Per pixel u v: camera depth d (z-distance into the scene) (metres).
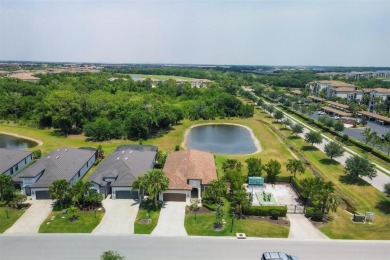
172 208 51.25
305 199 53.69
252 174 61.62
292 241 42.19
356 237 43.47
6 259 37.56
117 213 49.16
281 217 48.72
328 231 44.84
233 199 50.88
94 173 59.06
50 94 109.75
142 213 49.19
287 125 118.12
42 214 48.66
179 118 123.69
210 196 51.78
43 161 60.78
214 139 102.69
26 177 54.66
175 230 44.50
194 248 40.19
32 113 116.94
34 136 99.62
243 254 39.09
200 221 47.09
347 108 145.88
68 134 101.81
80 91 140.75
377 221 48.31
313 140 87.31
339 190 59.56
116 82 185.38
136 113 98.50
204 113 134.75
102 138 95.56
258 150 89.12
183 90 173.50
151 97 125.44
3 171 60.62
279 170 62.75
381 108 145.50
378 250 40.38
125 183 54.22
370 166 61.31
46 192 53.84
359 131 112.12
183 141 98.50
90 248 39.84
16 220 46.62
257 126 121.12
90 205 51.41
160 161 69.56
